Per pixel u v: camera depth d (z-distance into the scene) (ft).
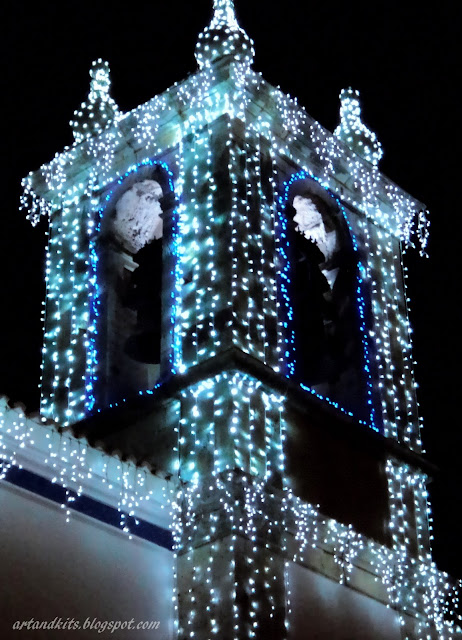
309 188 75.46
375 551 68.28
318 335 73.72
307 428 68.03
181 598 60.95
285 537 63.52
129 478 61.36
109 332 72.18
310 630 62.49
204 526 61.67
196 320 67.36
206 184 70.64
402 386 75.46
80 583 57.47
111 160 75.92
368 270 77.10
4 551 55.16
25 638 54.39
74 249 75.66
